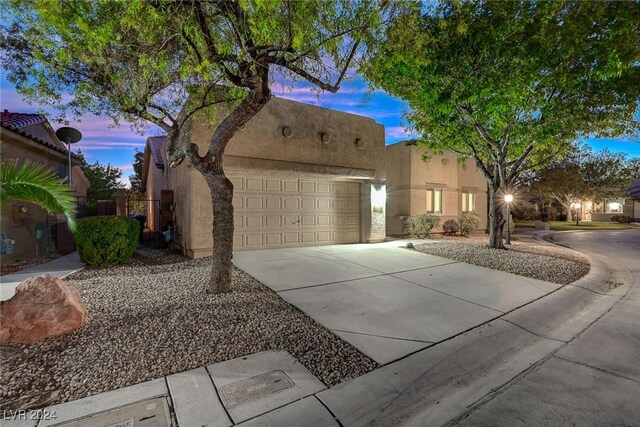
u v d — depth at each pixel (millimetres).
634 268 8266
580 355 3447
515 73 6547
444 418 2408
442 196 15430
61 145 13922
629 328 4207
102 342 3262
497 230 9898
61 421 2176
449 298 5141
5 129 7203
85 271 6438
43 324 3307
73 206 3686
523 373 3084
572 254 9758
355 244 10812
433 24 6555
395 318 4242
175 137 5191
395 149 14898
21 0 3680
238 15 3895
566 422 2352
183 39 3998
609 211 35562
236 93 5742
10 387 2529
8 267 6816
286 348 3309
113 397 2443
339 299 4930
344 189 10961
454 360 3262
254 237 8961
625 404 2566
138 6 3266
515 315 4508
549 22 6211
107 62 4652
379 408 2484
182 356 3053
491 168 10922
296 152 9242
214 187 4844
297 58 4359
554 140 7602
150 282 5484
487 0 6234
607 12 5988
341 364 3055
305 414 2352
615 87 7059
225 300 4586
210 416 2273
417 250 9523
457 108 7977
